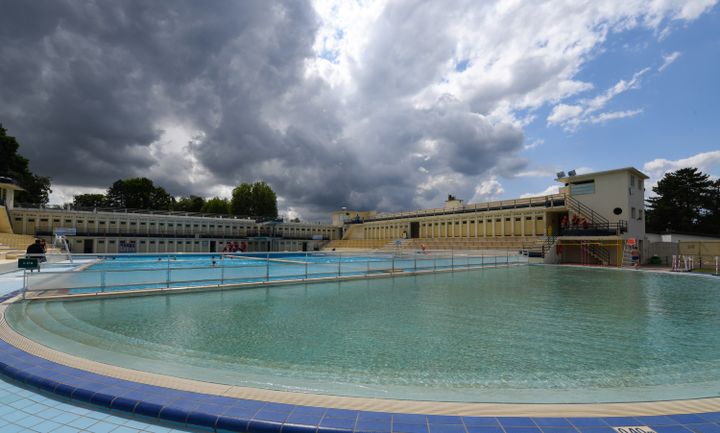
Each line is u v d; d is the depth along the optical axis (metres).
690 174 55.72
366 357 5.48
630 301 11.50
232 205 71.44
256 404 3.38
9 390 3.88
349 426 2.99
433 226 54.25
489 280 18.19
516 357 5.56
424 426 3.03
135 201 70.38
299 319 8.17
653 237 40.97
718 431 3.00
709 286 16.20
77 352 5.37
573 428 3.03
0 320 6.97
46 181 63.88
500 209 46.47
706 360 5.48
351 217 75.44
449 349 5.95
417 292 13.09
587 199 36.75
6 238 34.41
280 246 63.69
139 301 10.38
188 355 5.43
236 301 10.58
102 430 3.11
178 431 3.13
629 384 4.44
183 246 52.97
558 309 9.86
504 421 3.13
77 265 18.03
